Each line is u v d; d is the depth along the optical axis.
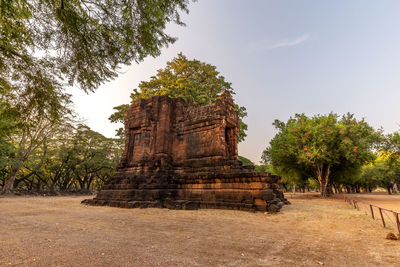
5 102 9.52
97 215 10.33
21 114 9.45
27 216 9.70
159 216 10.18
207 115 17.00
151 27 7.43
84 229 6.89
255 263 4.01
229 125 17.55
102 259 4.07
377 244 5.42
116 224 7.91
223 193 13.46
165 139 17.91
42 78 8.74
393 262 4.11
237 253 4.59
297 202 20.27
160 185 15.75
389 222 8.90
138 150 18.67
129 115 20.36
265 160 41.28
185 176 15.50
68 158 37.91
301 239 5.90
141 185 15.87
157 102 19.33
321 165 27.97
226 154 17.11
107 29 7.36
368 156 24.89
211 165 15.50
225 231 6.84
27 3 6.19
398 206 16.72
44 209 12.79
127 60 8.39
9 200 19.89
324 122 26.61
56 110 9.93
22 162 28.72
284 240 5.77
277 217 10.12
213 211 12.03
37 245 4.96
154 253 4.49
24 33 7.18
